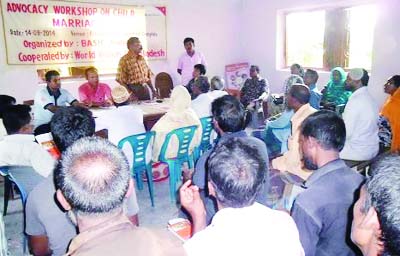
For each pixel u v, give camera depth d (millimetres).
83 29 5574
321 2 5711
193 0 6512
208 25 6770
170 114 3084
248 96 5680
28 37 5172
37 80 5320
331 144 1384
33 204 1333
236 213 924
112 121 2924
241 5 7082
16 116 2289
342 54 5691
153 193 3164
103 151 880
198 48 6727
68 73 5555
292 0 6109
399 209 633
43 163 2027
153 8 6117
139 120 3102
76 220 896
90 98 4355
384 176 681
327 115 1445
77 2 5465
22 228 2742
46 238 1396
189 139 3164
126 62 4832
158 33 6238
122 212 865
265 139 3164
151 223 2785
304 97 2455
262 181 959
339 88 4840
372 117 2793
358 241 787
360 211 795
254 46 6988
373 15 5234
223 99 1889
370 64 5383
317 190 1343
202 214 1286
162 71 6383
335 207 1310
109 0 5711
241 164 931
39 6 5184
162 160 3127
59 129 1519
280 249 883
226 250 875
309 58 6262
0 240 1730
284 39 6586
